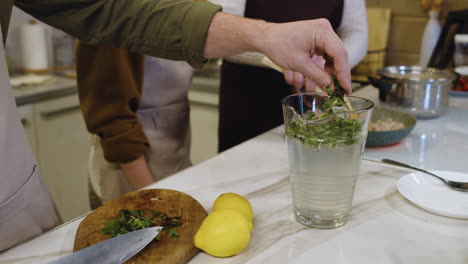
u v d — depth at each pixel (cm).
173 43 101
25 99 227
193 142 273
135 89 129
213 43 99
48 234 83
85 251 70
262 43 94
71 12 103
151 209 85
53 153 248
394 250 77
